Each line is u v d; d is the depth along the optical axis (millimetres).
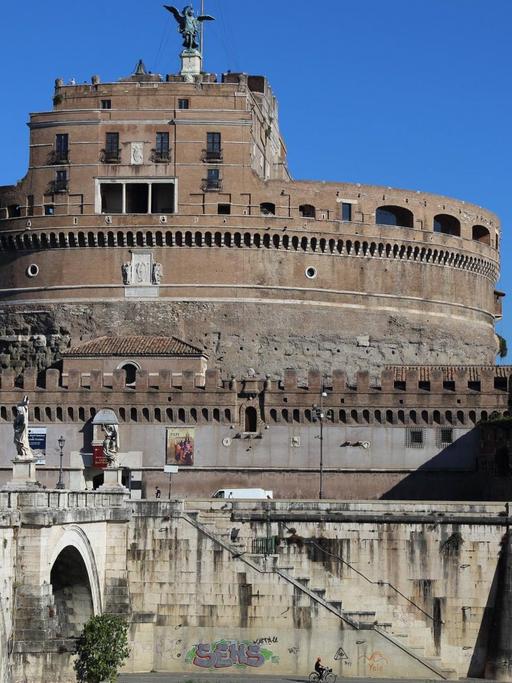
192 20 158000
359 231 145500
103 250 141625
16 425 74312
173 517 89125
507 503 93188
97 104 142625
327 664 87500
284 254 142875
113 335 140000
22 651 71125
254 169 144875
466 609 92750
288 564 93000
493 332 163750
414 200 150000
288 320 142000
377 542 93125
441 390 122812
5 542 69875
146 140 141750
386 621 92125
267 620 88062
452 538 92938
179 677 85500
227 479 123750
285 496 123000
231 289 141000
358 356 144125
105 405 125125
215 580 88625
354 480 122750
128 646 85625
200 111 141625
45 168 143250
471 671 92375
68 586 84438
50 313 142125
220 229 140625
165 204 143250
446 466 122062
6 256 146250
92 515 84062
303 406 123875
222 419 124312
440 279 151875
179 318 140250
